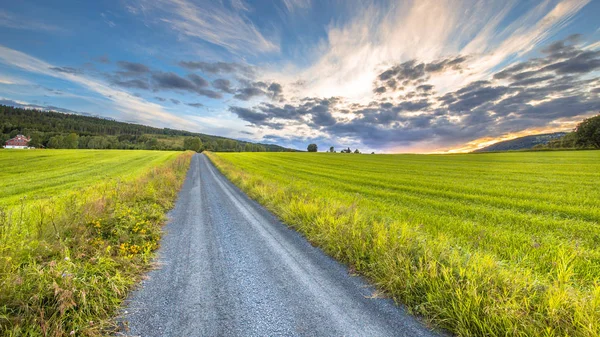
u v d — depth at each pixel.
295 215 7.80
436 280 3.40
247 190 14.24
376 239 4.86
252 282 4.07
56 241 4.18
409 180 21.64
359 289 3.87
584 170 28.41
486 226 7.49
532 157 53.75
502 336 2.65
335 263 4.86
